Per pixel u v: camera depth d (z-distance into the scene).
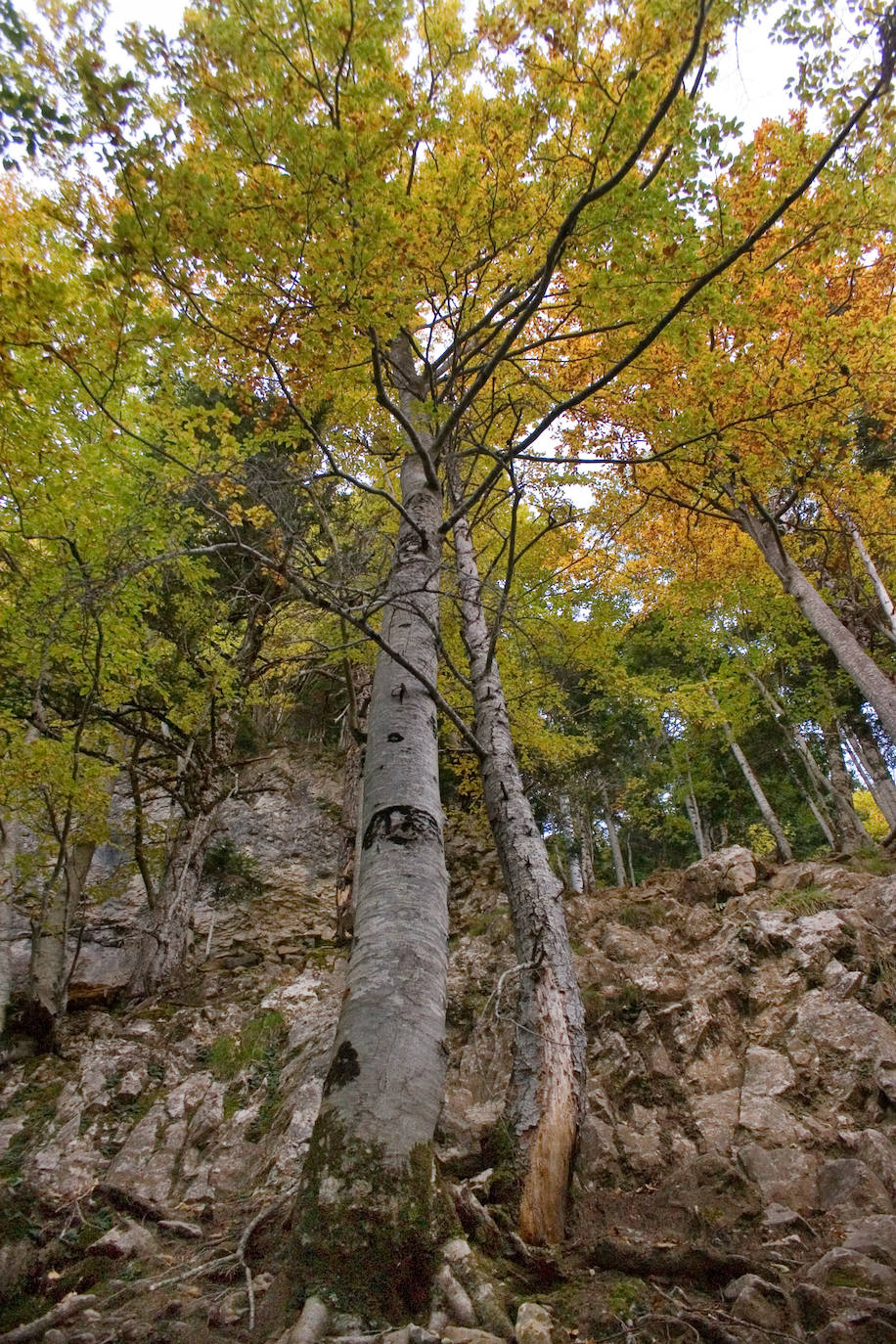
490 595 8.85
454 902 13.14
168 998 8.77
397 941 3.23
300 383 4.75
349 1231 2.47
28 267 3.81
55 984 8.45
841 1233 3.40
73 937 11.68
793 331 6.55
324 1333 2.25
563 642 10.02
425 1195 2.63
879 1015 5.51
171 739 10.34
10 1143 5.98
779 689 15.51
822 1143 4.38
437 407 5.19
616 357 5.57
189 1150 5.54
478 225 4.45
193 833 10.08
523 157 4.41
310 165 3.33
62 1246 3.74
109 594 4.44
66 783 7.42
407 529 5.14
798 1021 5.64
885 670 13.31
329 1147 2.68
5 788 7.32
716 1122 4.80
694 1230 3.46
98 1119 6.13
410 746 3.96
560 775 14.37
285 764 17.39
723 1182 3.84
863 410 8.55
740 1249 3.25
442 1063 3.01
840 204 4.87
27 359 5.20
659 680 15.00
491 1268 2.80
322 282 3.67
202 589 8.59
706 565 11.76
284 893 14.04
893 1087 4.67
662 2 3.79
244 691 10.33
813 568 12.88
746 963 6.52
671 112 3.99
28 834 11.13
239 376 4.70
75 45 3.23
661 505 9.81
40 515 6.24
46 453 5.95
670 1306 2.65
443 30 4.27
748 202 5.79
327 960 9.69
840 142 3.51
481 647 6.57
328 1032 6.75
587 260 4.23
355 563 5.48
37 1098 6.78
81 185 3.85
